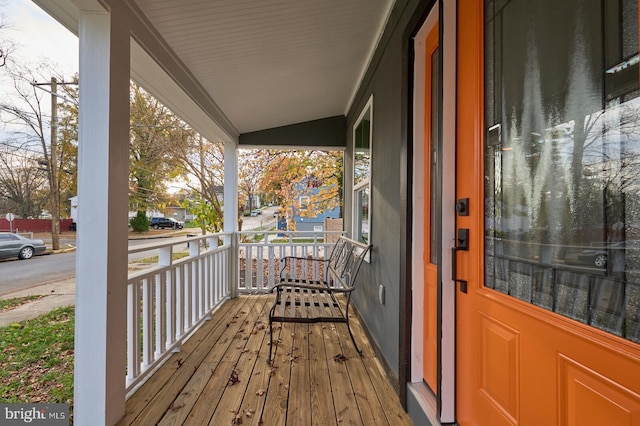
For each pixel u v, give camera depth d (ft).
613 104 2.31
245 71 9.77
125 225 5.86
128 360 6.51
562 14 2.81
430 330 5.77
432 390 5.60
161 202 28.22
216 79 10.00
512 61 3.54
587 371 2.47
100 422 5.25
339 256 13.00
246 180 26.30
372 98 9.71
